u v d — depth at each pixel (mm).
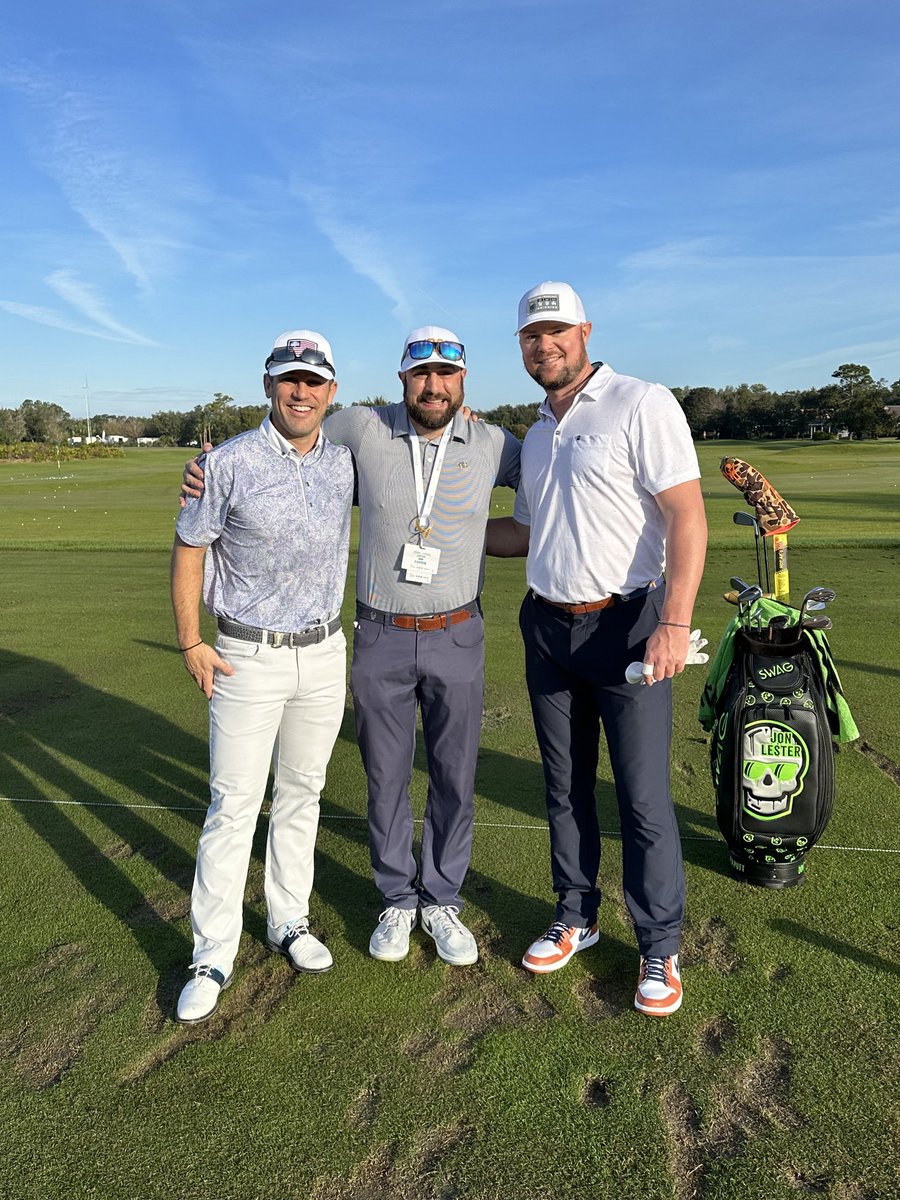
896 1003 2658
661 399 2695
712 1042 2518
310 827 3018
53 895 3369
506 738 5004
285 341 2625
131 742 5016
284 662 2811
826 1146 2133
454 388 2871
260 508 2695
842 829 3781
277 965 2963
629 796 2807
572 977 2869
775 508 3479
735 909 3199
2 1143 2178
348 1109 2281
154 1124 2236
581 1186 2033
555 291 2729
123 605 8930
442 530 2965
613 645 2818
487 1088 2348
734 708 3225
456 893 3172
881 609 7953
